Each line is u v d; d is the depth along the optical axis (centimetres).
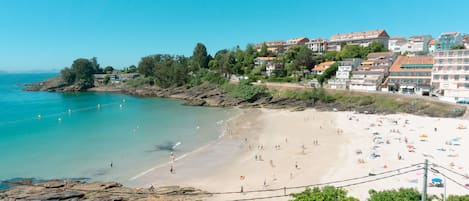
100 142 6619
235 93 13425
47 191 3866
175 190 4031
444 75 10206
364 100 10469
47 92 19988
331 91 11700
